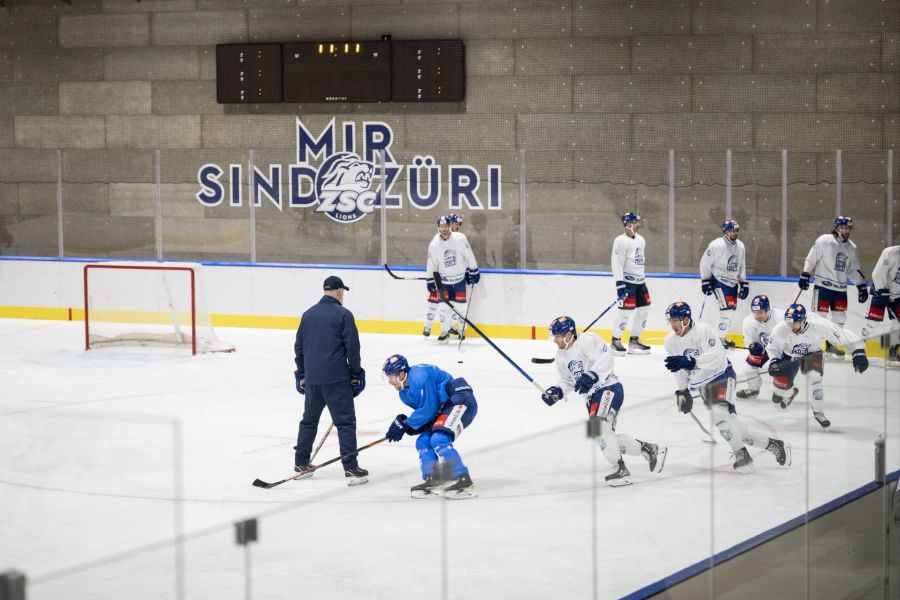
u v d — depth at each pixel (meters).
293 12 20.41
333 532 5.14
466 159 18.83
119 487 9.91
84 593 4.41
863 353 7.58
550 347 17.45
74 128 21.55
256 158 19.67
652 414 6.30
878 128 18.05
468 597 5.57
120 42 21.23
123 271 17.30
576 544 5.95
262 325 19.34
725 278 16.64
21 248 20.75
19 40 21.77
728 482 6.70
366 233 19.19
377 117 20.09
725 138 18.70
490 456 5.65
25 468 10.47
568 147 19.39
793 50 18.30
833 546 7.49
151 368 15.84
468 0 19.62
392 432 9.46
